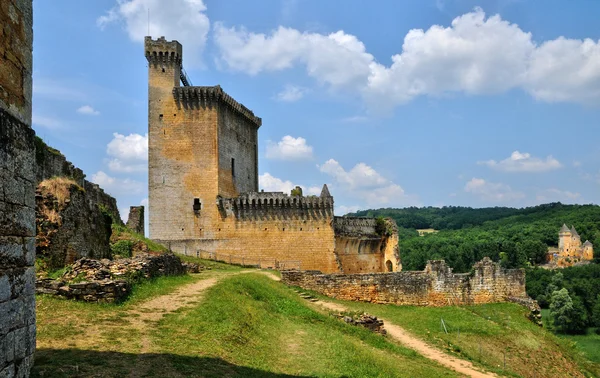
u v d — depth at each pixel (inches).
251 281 1295.5
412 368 891.4
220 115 2645.2
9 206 319.6
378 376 727.1
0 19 315.9
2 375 302.2
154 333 631.2
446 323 1448.1
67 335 569.0
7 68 324.8
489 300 1804.9
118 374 457.7
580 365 1405.0
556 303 3622.0
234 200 2544.3
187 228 2534.5
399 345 1137.4
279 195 2556.6
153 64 2586.1
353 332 1070.4
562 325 3545.8
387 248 2839.6
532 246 6648.6
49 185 962.7
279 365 647.1
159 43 2586.1
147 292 894.4
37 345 519.5
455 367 1005.2
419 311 1601.9
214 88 2578.7
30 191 355.3
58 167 1322.6
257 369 586.9
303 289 1599.4
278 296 1226.0
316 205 2576.3
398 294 1683.1
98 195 1700.3
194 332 670.5
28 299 345.7
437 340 1252.5
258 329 821.9
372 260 2819.9
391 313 1540.4
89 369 458.3
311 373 641.6
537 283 4537.4
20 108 343.3
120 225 1911.9
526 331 1489.9
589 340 3255.4
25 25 355.9
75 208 1010.1
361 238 2738.7
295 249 2536.9
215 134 2581.2
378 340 1079.6
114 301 763.4
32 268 354.6
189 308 802.2
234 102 2790.4
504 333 1421.0
